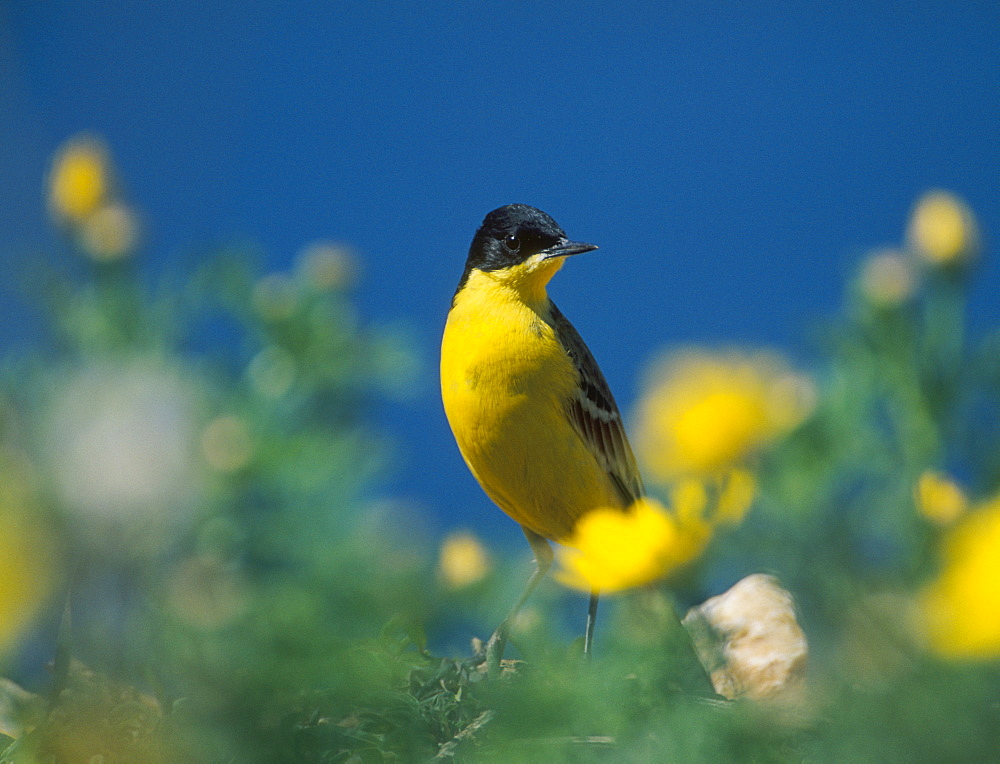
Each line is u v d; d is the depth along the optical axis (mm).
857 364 3123
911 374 3119
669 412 2594
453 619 3051
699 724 2477
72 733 2807
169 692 2758
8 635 2658
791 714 2451
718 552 2305
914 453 3098
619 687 2686
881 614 1966
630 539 2484
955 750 1820
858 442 3092
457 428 3154
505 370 3143
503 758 2635
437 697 3020
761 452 2574
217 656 2744
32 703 3002
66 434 3012
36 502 2758
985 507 1678
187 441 3025
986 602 1620
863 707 1927
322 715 2918
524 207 3160
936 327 3131
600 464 3156
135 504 2932
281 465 3115
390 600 3033
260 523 3076
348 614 3027
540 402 3145
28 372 3141
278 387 3193
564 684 2799
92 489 2854
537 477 3150
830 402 3102
